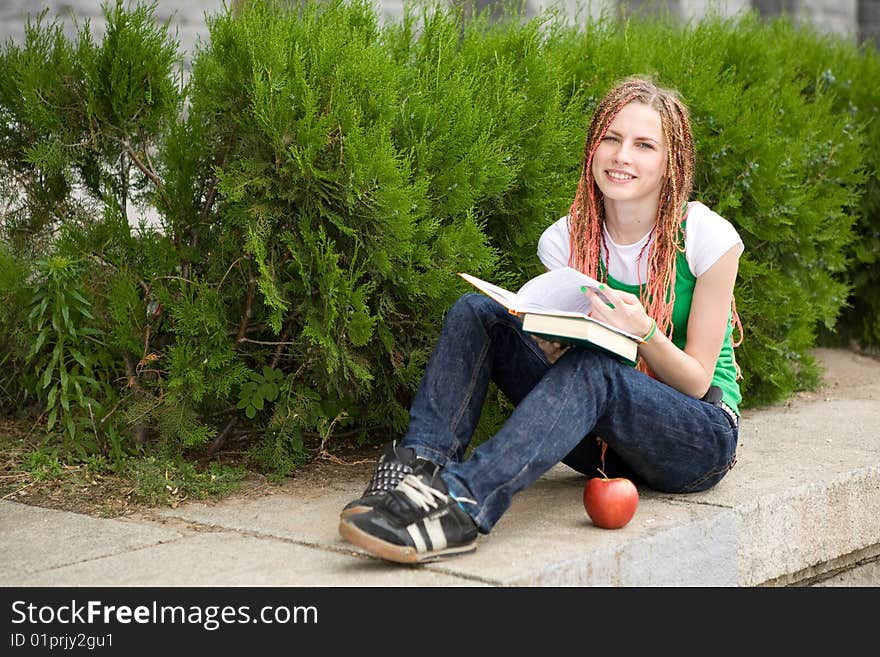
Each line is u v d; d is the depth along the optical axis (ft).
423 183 11.89
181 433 12.34
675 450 10.57
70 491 11.89
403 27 14.47
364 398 13.69
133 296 12.44
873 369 20.27
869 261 20.31
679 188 10.71
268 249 12.35
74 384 12.43
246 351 13.05
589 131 10.97
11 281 12.84
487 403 13.29
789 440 14.11
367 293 12.10
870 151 20.11
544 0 22.33
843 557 12.57
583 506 10.93
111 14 13.39
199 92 12.55
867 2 39.78
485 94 13.34
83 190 13.70
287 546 9.97
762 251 17.07
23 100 13.28
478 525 9.32
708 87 16.43
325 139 11.59
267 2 13.00
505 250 13.92
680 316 10.82
